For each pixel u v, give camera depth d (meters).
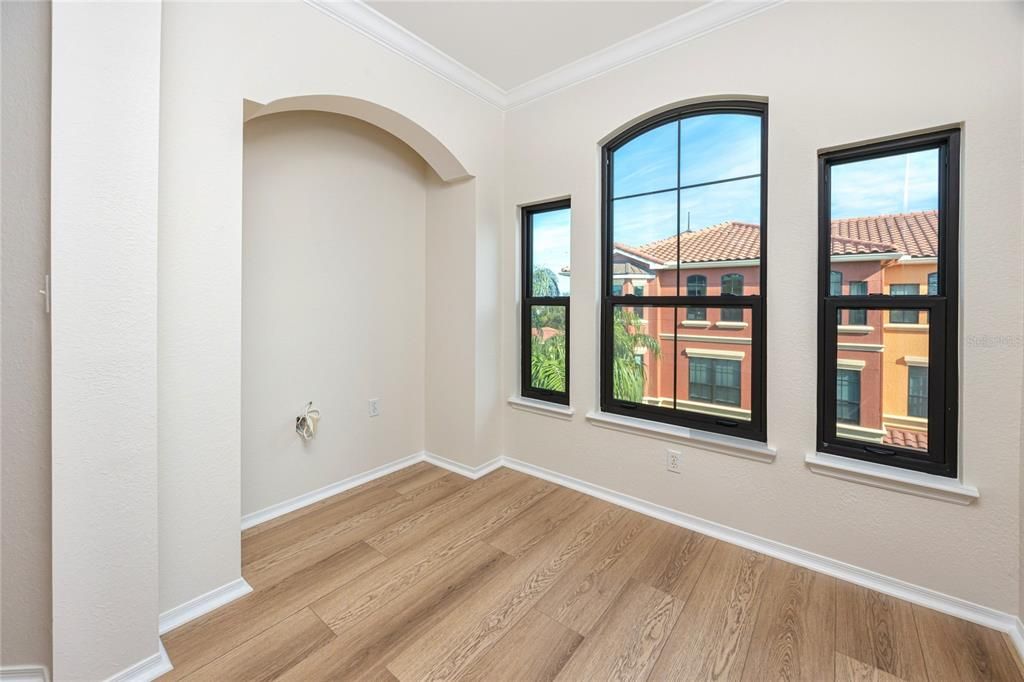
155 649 1.42
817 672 1.40
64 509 1.25
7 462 1.27
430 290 3.20
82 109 1.24
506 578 1.88
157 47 1.37
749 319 2.17
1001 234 1.54
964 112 1.58
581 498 2.65
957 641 1.52
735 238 2.20
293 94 1.91
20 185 1.25
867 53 1.75
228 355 1.73
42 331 1.27
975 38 1.56
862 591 1.79
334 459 2.71
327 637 1.55
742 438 2.18
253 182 2.27
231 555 1.76
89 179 1.26
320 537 2.21
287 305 2.45
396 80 2.33
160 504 1.56
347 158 2.70
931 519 1.68
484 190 2.92
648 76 2.35
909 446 1.79
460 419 3.04
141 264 1.37
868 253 1.85
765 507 2.06
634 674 1.39
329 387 2.67
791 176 1.94
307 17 1.96
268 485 2.40
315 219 2.56
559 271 2.94
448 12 2.14
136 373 1.37
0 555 1.29
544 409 2.89
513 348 3.12
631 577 1.89
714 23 2.11
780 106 1.96
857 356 1.89
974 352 1.60
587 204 2.63
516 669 1.42
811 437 1.94
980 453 1.60
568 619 1.64
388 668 1.42
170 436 1.58
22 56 1.23
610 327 2.67
